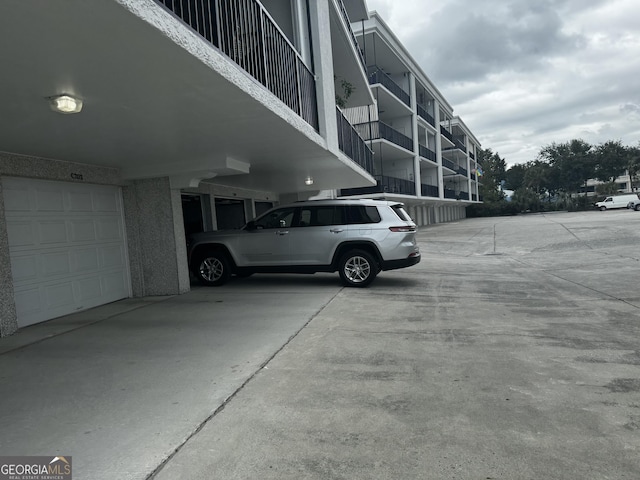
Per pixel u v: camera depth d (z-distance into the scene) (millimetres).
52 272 6863
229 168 8234
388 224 8828
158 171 8250
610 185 69875
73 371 4379
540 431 3031
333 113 9172
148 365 4508
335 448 2852
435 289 8891
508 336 5414
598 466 2607
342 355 4727
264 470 2627
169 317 6707
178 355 4805
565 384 3861
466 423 3158
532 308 7047
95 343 5355
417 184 33125
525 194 68250
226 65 4027
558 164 76812
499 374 4121
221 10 4828
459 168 52969
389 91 27312
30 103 4219
